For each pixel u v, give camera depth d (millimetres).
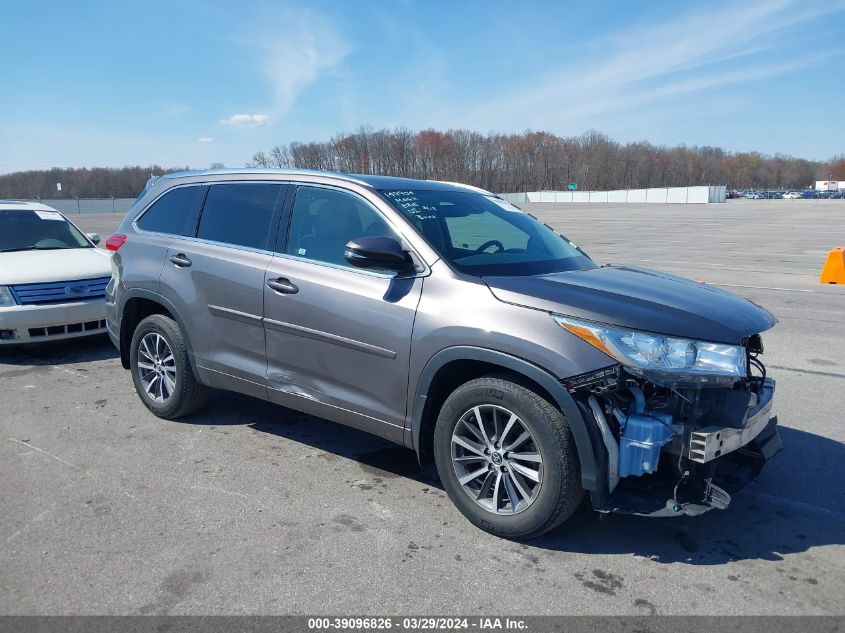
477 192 4723
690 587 2953
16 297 6621
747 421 3195
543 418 3098
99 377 6215
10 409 5277
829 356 7031
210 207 4738
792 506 3744
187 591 2875
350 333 3738
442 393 3625
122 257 5137
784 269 14570
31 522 3463
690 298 3430
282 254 4180
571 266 4004
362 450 4504
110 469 4141
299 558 3148
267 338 4176
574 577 3025
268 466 4219
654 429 2963
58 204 55719
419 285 3539
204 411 5227
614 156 117062
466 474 3490
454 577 3012
